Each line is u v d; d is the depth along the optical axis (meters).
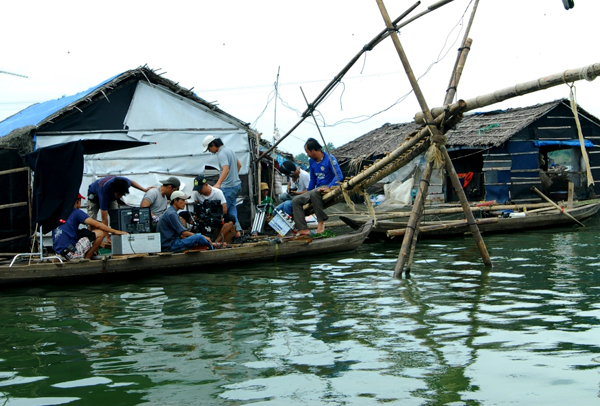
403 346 5.54
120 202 10.71
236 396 4.47
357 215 17.09
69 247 9.31
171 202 9.99
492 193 20.05
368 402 4.30
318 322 6.45
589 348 5.36
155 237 9.49
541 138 20.66
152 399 4.46
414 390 4.50
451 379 4.70
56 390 4.68
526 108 21.81
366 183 10.91
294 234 11.39
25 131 12.47
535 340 5.63
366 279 8.88
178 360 5.31
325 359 5.24
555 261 10.12
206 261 9.79
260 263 10.52
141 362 5.29
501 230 14.84
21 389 4.71
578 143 21.00
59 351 5.65
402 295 7.69
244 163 14.61
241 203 14.56
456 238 13.93
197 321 6.62
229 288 8.37
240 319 6.66
